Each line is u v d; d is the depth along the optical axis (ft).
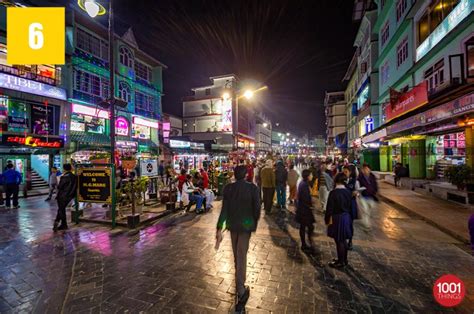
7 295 11.51
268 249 17.03
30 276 13.30
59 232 21.03
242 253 11.19
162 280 12.81
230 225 11.55
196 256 15.88
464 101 21.54
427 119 28.17
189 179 30.17
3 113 45.57
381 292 11.62
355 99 101.19
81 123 60.13
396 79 53.26
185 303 10.80
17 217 26.63
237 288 10.74
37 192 44.96
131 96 75.72
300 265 14.53
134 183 24.70
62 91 54.08
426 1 39.50
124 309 10.41
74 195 23.00
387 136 42.32
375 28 67.05
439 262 14.87
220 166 72.95
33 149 48.60
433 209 26.84
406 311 10.20
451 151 36.29
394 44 54.49
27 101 48.70
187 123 133.39
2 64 44.98
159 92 89.97
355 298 11.14
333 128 141.38
